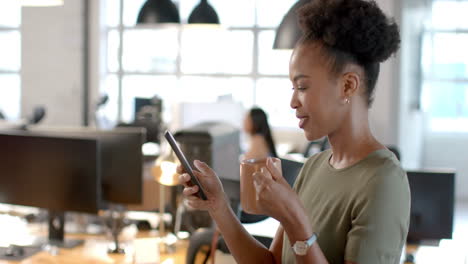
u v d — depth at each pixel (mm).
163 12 5461
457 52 8289
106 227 2936
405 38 6801
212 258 2141
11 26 8656
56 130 3072
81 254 2699
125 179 2871
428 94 8430
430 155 8500
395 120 7023
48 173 2779
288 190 1039
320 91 1123
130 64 8508
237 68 8211
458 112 8391
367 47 1112
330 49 1114
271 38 8086
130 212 3412
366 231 1065
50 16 8438
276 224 3014
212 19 5613
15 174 2855
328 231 1159
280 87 8086
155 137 6453
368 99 1162
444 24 8289
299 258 1047
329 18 1116
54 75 8477
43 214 3316
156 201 3320
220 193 1332
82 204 2719
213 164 2842
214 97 8289
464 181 8391
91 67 8453
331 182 1190
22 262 2561
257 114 4285
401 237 1092
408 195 1111
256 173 1045
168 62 8398
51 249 2725
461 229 6582
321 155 1318
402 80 6941
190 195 1330
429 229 2625
